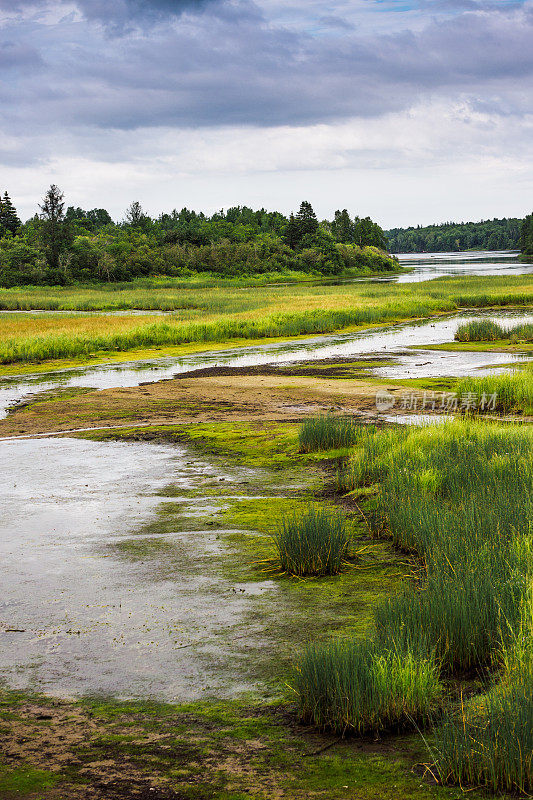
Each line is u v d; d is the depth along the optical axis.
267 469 12.10
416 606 5.41
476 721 4.08
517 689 4.15
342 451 12.86
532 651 4.66
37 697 4.86
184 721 4.49
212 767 3.95
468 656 5.01
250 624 6.00
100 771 3.92
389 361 28.03
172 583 7.04
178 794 3.68
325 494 10.38
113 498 10.46
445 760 3.80
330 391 20.62
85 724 4.48
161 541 8.41
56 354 33.16
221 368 27.78
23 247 141.12
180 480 11.49
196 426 16.06
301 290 95.00
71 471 12.30
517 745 3.70
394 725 4.34
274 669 5.16
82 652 5.54
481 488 9.18
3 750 4.18
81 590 6.89
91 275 142.38
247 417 17.05
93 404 19.92
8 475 12.09
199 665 5.27
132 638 5.77
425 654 4.80
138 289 121.06
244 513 9.50
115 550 8.11
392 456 11.16
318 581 7.05
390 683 4.41
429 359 28.20
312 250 177.38
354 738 4.25
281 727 4.40
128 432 15.73
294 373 25.42
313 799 3.61
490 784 3.68
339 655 4.64
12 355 32.16
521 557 6.38
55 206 160.25
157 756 4.08
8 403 20.91
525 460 10.30
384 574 7.20
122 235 194.50
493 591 5.55
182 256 163.25
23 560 7.82
